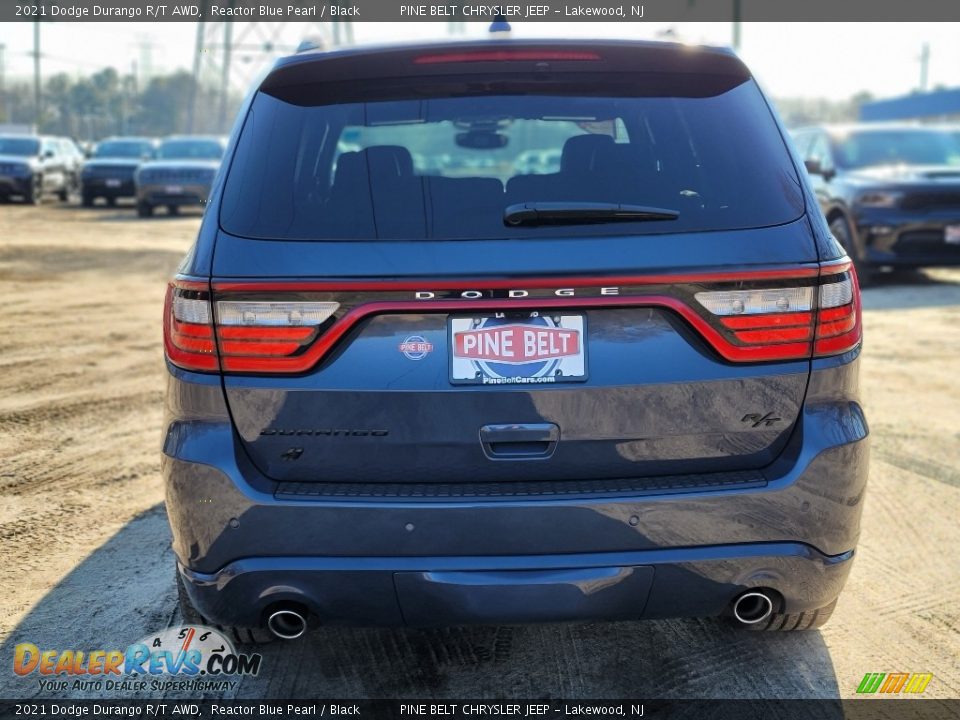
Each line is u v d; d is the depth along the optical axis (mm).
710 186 2205
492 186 2203
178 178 19234
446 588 2090
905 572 3248
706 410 2123
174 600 3062
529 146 20828
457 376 2082
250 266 2086
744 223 2141
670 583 2131
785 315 2121
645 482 2129
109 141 24484
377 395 2082
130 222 18406
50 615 2961
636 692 2539
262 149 2285
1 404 5355
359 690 2561
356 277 2051
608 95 2373
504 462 2109
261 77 2490
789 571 2176
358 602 2133
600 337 2090
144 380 5945
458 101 2381
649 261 2066
